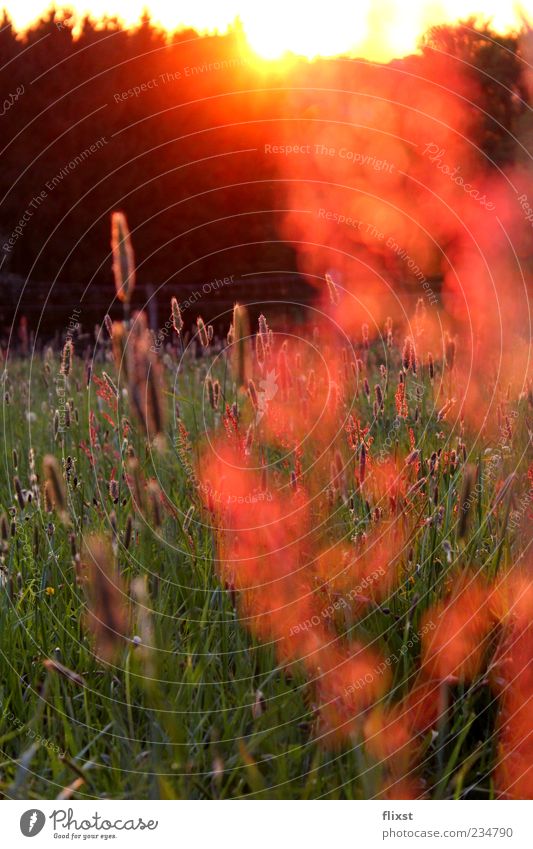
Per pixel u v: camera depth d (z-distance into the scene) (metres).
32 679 2.37
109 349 3.88
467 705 2.15
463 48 11.02
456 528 2.51
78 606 2.58
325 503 2.91
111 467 3.46
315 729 2.09
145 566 2.69
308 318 8.64
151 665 1.93
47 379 4.39
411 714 2.17
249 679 2.26
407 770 2.02
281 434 3.51
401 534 2.61
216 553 2.70
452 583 2.45
